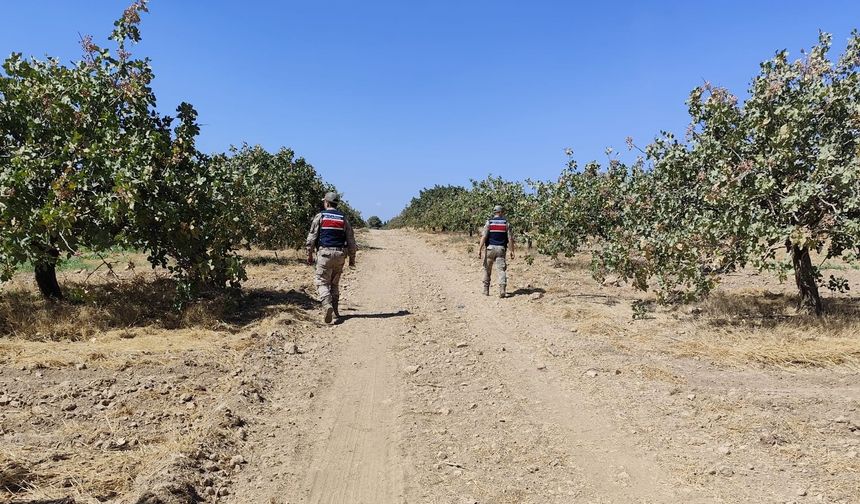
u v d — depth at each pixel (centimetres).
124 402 471
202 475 350
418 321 844
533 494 340
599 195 1205
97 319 725
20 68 764
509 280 1291
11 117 767
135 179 711
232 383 528
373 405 494
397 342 719
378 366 613
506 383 557
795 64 699
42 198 722
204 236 813
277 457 389
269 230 1562
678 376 554
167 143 837
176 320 765
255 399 495
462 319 873
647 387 527
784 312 805
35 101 757
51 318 704
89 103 795
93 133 779
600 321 802
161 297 886
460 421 459
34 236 681
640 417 457
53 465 353
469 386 549
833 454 374
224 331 730
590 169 1362
